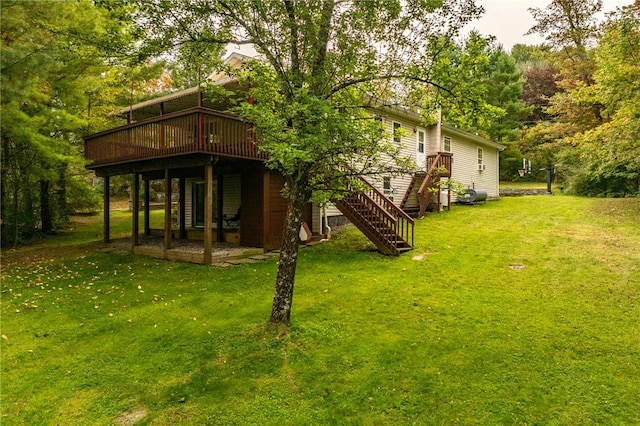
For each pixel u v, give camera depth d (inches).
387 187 577.0
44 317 244.1
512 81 1135.0
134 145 413.4
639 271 272.5
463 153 757.9
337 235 461.4
